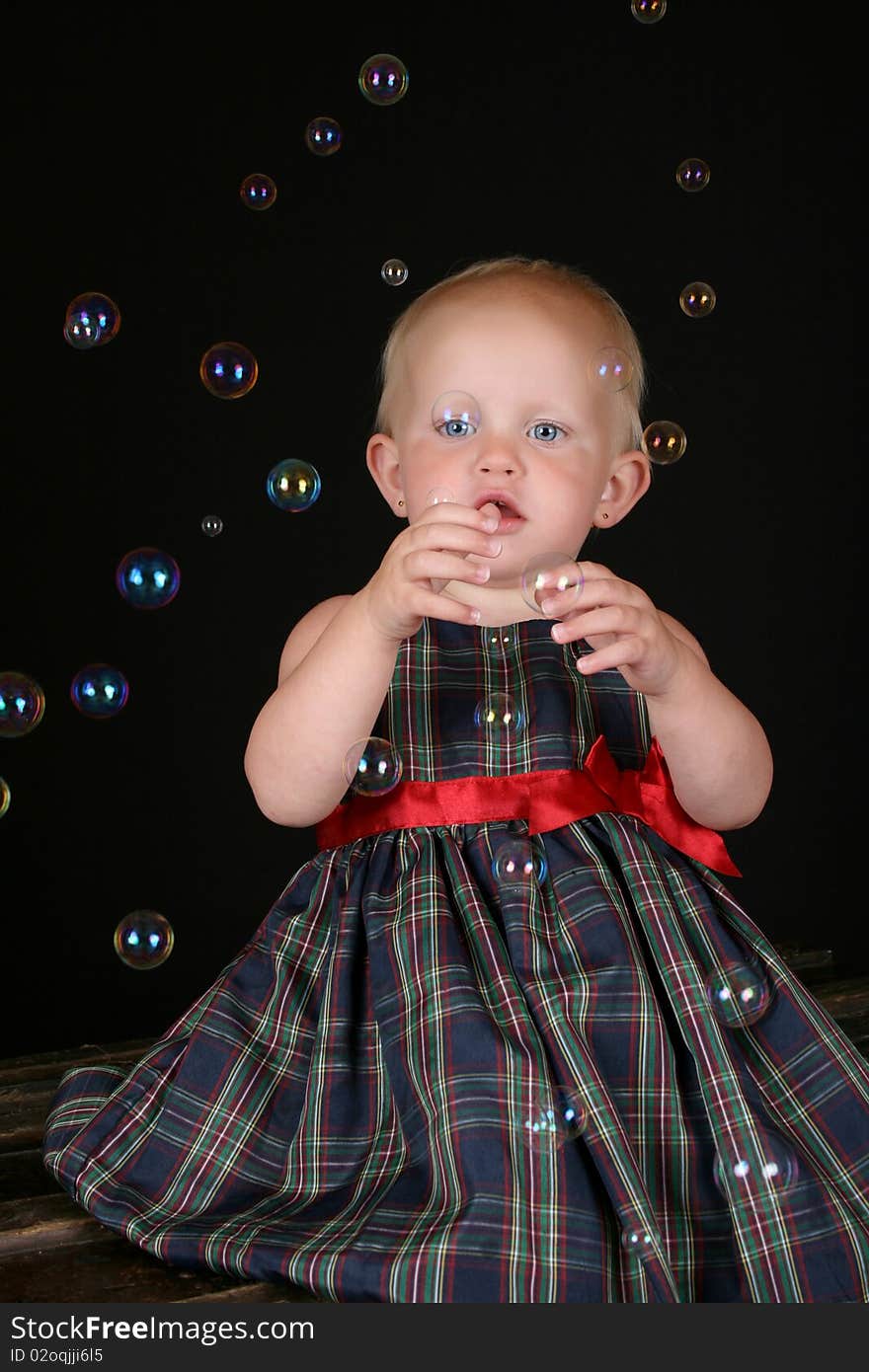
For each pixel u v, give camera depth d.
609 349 1.37
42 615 3.25
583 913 1.23
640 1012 1.18
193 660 3.37
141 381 3.30
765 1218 1.10
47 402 3.23
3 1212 1.27
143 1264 1.18
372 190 3.46
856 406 3.81
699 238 3.68
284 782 1.31
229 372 1.96
